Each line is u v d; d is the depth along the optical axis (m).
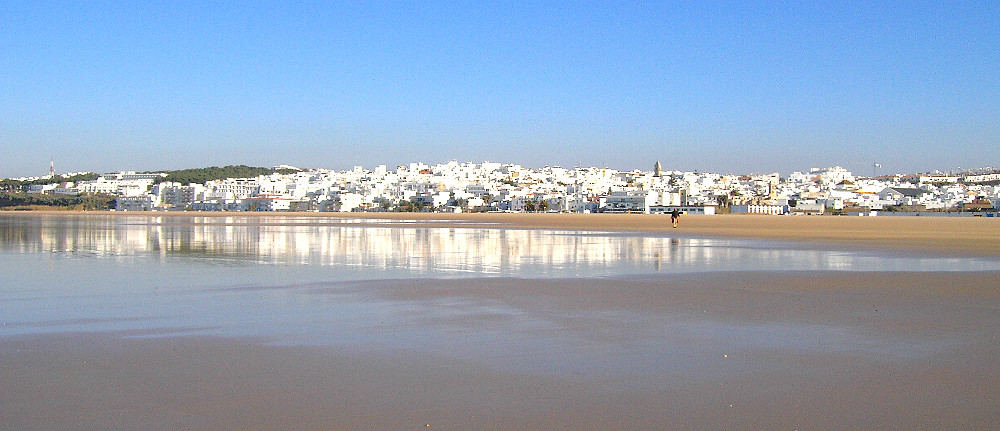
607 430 8.64
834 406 9.48
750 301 18.44
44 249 41.56
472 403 9.59
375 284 22.42
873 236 57.78
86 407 9.34
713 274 25.56
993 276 24.23
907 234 61.47
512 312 16.70
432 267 29.03
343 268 28.59
